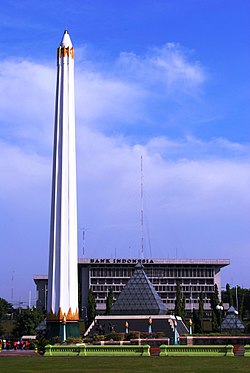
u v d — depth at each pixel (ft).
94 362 193.06
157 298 414.21
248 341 331.16
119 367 168.76
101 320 380.78
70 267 336.49
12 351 296.92
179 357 219.41
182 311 552.41
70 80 354.95
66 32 362.53
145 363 185.57
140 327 377.09
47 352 249.14
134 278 422.41
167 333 370.73
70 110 351.87
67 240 338.75
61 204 341.21
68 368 166.91
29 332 538.88
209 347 232.94
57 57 358.64
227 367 166.50
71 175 345.92
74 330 330.34
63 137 347.77
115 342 307.78
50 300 334.03
